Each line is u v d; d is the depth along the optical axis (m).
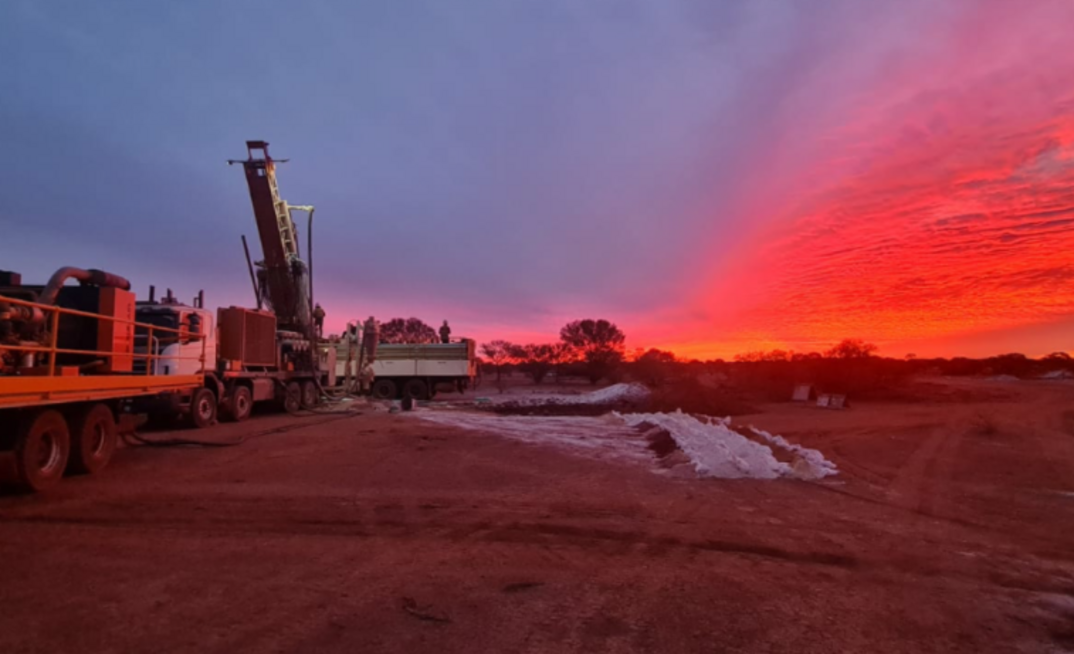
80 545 7.75
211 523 8.81
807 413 29.59
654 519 9.14
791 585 6.55
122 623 5.48
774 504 10.17
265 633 5.30
